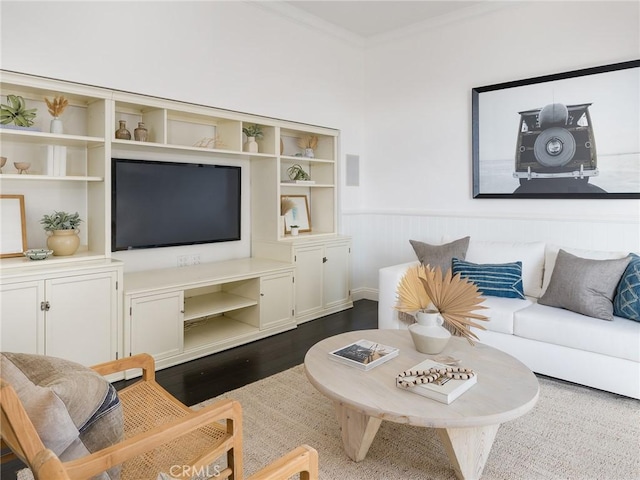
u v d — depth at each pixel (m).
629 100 3.24
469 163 4.17
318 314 4.33
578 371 2.60
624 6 3.27
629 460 1.93
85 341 2.68
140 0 3.00
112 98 2.91
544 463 1.92
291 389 2.70
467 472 1.75
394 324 3.30
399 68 4.64
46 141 2.84
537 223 3.72
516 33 3.81
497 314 2.89
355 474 1.85
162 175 3.47
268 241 4.18
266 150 4.14
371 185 4.98
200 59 3.37
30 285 2.45
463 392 1.74
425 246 3.64
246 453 2.00
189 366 3.10
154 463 1.35
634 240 3.24
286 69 4.07
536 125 3.69
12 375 1.13
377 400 1.68
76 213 2.91
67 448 1.10
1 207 2.71
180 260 3.77
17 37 2.47
